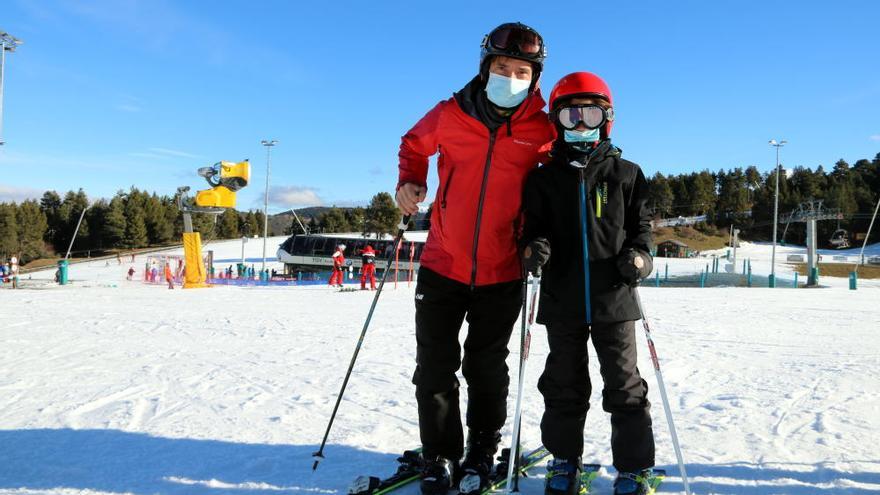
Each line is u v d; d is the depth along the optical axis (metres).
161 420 3.12
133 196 80.75
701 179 102.38
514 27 2.20
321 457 2.41
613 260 2.16
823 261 57.06
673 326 7.53
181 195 18.78
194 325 7.44
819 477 2.21
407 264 30.30
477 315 2.45
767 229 92.88
